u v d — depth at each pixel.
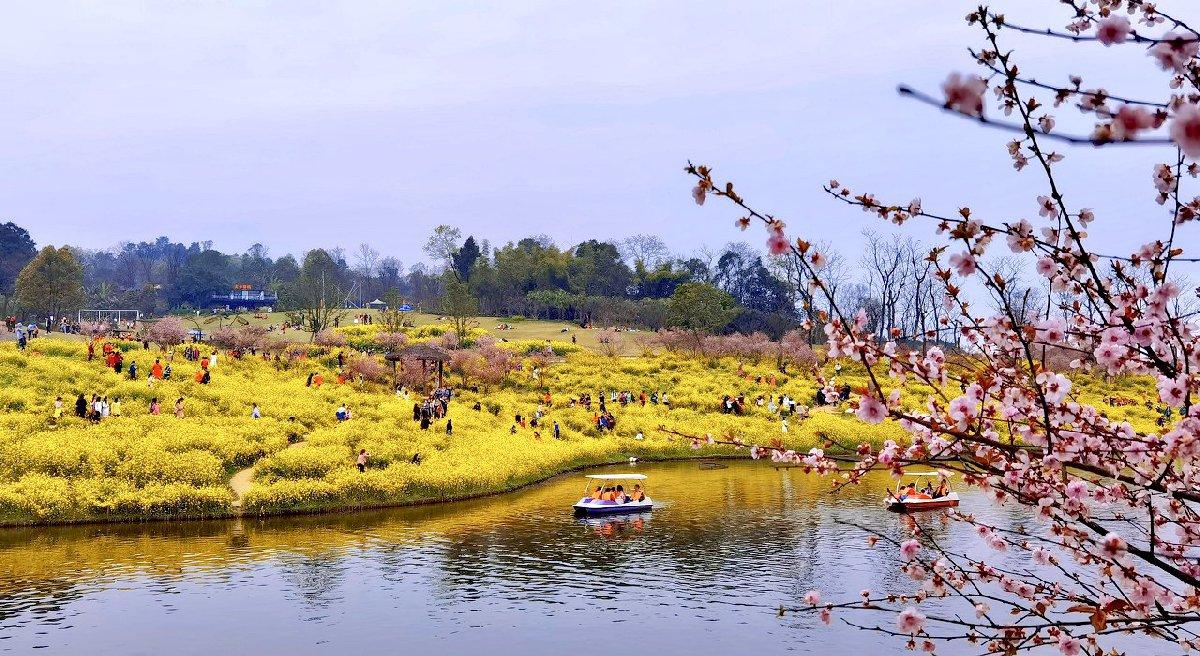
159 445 51.34
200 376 76.88
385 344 117.75
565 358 114.69
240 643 26.34
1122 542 7.24
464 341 130.88
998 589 28.11
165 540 39.62
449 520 45.03
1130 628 7.85
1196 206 6.62
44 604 29.75
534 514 46.81
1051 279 7.32
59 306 146.50
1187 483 7.23
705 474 62.41
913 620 8.62
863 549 37.62
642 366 108.38
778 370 108.44
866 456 8.16
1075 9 5.95
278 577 33.47
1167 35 3.92
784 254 6.70
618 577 33.66
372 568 34.91
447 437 63.00
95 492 44.50
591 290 192.50
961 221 6.90
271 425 60.56
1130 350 7.14
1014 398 7.32
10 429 52.03
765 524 43.44
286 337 122.44
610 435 74.94
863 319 7.04
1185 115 2.52
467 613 29.25
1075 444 7.27
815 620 28.08
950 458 7.62
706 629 27.50
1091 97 4.55
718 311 139.50
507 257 197.00
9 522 41.78
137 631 27.19
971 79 3.01
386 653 25.64
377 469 52.28
